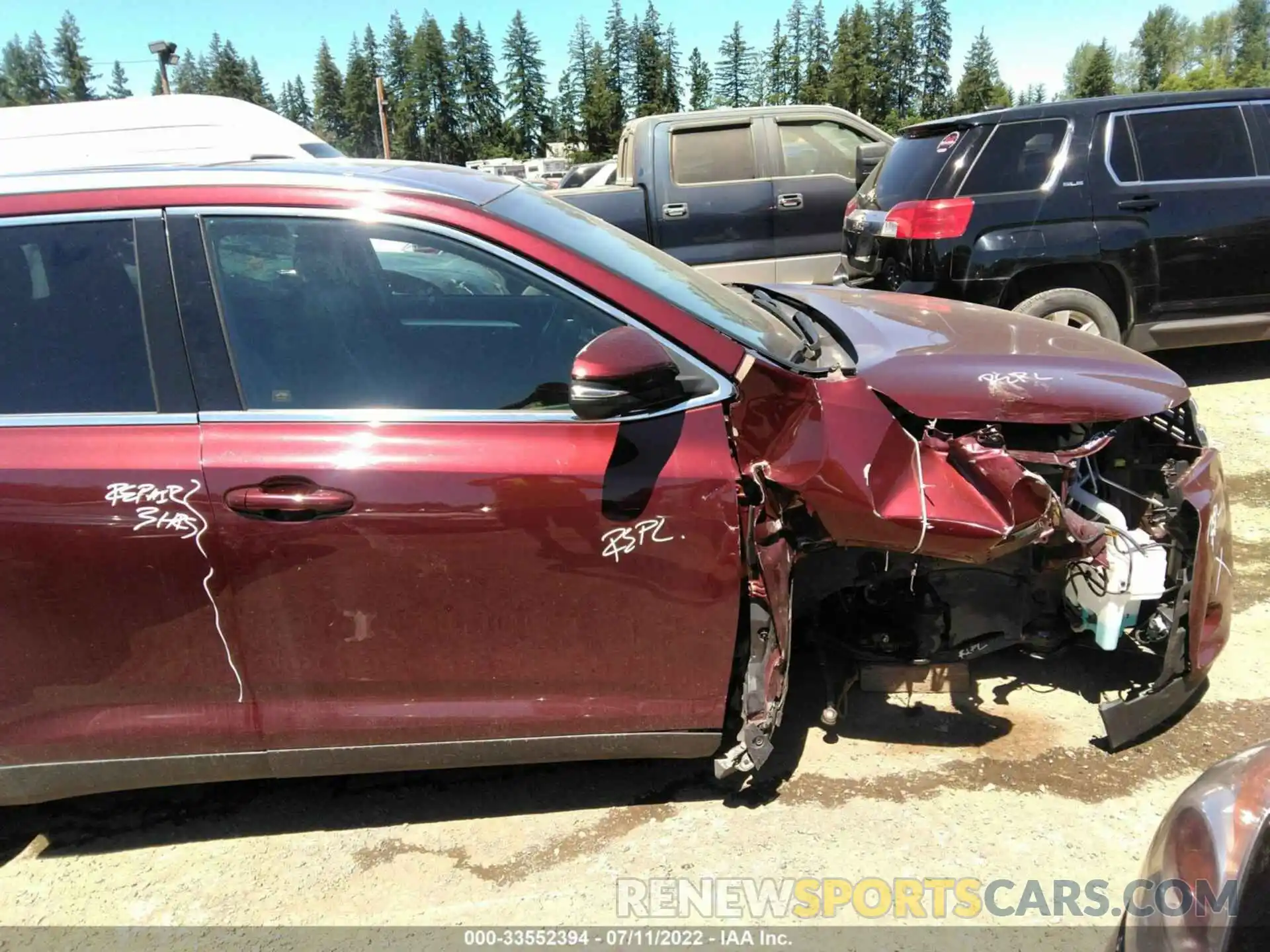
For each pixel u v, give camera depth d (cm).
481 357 220
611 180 1152
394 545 209
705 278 284
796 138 768
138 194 217
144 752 223
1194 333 540
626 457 212
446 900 223
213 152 711
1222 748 261
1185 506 250
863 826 238
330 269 220
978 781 252
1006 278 512
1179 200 515
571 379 203
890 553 262
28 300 214
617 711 228
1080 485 274
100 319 214
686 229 751
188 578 209
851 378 232
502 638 219
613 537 212
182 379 213
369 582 212
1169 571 257
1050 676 299
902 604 274
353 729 224
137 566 207
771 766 263
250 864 238
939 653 275
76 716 219
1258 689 286
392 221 218
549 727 228
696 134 752
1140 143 517
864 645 277
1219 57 10625
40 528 204
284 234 218
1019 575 269
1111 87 9825
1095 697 287
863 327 276
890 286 556
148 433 209
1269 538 388
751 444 218
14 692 215
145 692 219
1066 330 286
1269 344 665
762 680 231
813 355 244
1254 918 124
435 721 225
